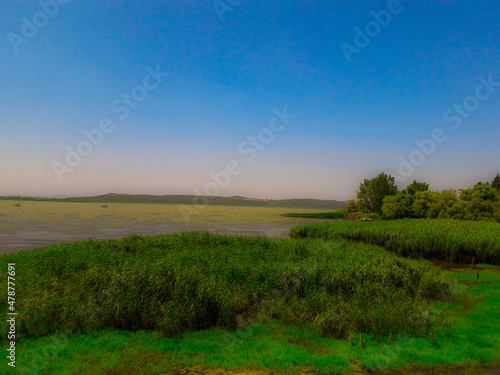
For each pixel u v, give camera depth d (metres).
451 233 22.88
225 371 6.42
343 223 35.47
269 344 7.68
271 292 10.00
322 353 7.29
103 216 71.56
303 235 31.34
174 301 8.66
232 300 9.08
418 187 58.72
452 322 9.01
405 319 8.53
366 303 9.56
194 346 7.46
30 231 34.97
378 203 62.75
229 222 60.44
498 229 26.50
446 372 6.56
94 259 12.00
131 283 9.17
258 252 14.45
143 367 6.41
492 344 7.77
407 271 11.92
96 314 8.34
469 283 14.16
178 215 86.88
